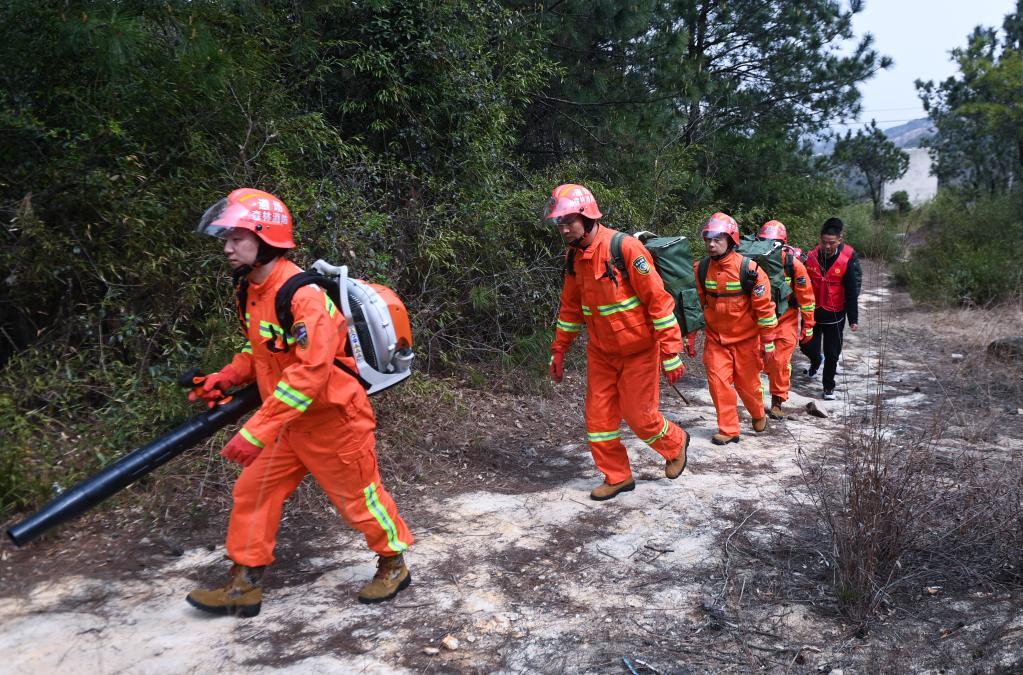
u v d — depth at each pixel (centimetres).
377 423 525
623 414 458
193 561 358
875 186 2884
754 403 595
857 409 691
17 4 447
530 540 396
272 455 304
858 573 322
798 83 1481
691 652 291
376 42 727
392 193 666
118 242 486
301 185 549
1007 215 1520
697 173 1238
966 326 1107
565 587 345
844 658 285
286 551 376
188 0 525
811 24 1456
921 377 823
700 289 578
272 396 272
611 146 1073
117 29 447
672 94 1105
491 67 842
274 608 319
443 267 669
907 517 344
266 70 626
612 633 304
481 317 711
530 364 692
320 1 693
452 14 765
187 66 505
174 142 531
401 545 327
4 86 477
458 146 761
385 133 749
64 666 272
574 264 447
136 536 379
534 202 760
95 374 457
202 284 482
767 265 618
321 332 277
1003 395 729
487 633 304
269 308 284
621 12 1022
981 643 287
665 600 332
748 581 347
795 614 318
